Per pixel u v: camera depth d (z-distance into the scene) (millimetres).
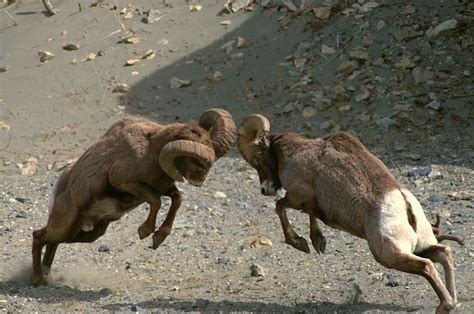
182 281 36250
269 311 31078
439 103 56531
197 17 68312
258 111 58562
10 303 32625
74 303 32656
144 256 40125
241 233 43156
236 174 51656
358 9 64688
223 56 63969
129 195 33969
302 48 62969
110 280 36719
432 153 52406
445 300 28094
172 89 61750
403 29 62094
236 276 36844
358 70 60188
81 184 33750
